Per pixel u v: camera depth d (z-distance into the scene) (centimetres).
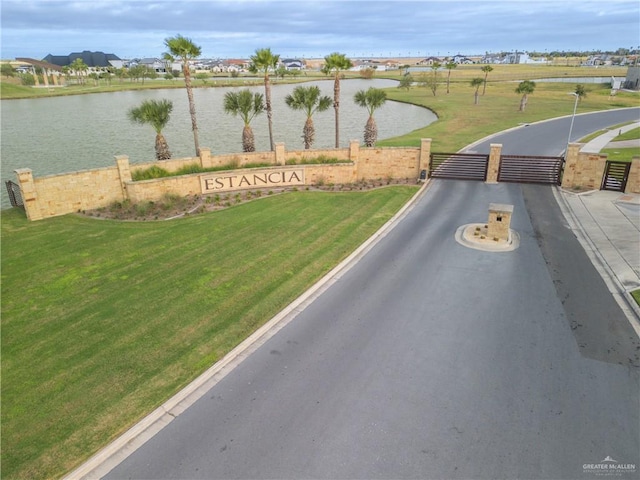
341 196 2752
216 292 1584
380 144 4281
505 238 1972
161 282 1673
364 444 936
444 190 2817
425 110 7612
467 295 1534
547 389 1084
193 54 3428
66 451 938
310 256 1867
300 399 1069
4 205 2998
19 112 8788
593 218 2247
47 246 2048
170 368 1188
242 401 1067
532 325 1350
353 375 1148
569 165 2742
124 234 2184
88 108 9338
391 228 2186
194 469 890
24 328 1395
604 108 6594
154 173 2734
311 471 877
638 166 2570
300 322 1393
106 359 1230
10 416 1034
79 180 2498
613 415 1002
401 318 1402
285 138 5456
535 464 884
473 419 997
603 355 1209
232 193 2852
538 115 6022
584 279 1628
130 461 912
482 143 4209
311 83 15325
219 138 5512
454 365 1178
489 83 12338
